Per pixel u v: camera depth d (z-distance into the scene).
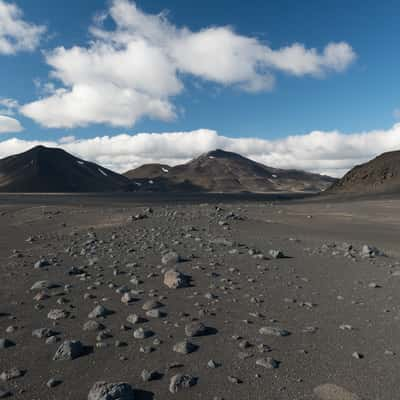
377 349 5.33
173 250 13.39
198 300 7.61
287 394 4.13
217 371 4.64
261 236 18.55
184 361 4.90
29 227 22.53
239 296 7.95
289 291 8.44
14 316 6.64
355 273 10.53
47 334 5.77
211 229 20.34
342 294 8.29
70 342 5.15
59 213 28.77
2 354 5.12
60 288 8.50
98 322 6.25
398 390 4.24
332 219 32.56
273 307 7.24
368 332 5.99
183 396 4.09
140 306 7.19
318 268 11.07
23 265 11.09
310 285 9.04
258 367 4.75
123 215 26.47
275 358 5.02
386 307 7.36
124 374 4.57
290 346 5.41
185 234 17.94
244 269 10.57
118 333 5.84
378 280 9.72
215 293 8.15
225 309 7.05
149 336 5.73
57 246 15.18
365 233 23.19
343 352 5.23
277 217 31.92
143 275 9.72
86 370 4.67
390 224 29.44
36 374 4.58
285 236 19.16
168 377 4.49
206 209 32.44
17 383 4.36
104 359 4.96
